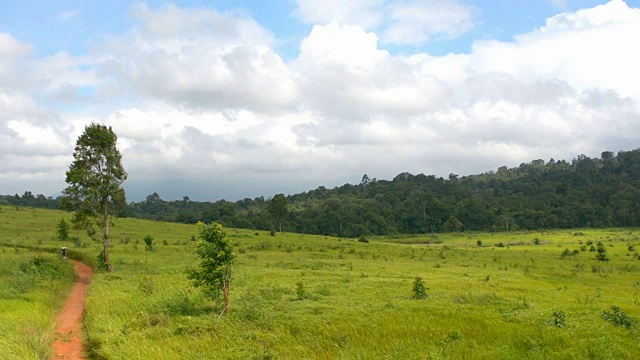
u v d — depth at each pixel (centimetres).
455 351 1330
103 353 1430
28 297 2208
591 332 1489
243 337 1540
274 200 12256
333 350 1402
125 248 5453
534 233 12569
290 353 1360
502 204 16388
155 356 1301
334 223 13950
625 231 12200
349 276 3309
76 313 2169
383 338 1505
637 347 1354
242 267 3934
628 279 4247
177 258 4622
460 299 2242
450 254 6488
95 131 3794
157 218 15612
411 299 2292
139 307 2034
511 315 1831
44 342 1495
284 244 7231
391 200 17000
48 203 16000
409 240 12088
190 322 1712
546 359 1258
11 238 6034
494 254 6612
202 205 19738
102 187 3803
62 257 4259
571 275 4347
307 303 2145
